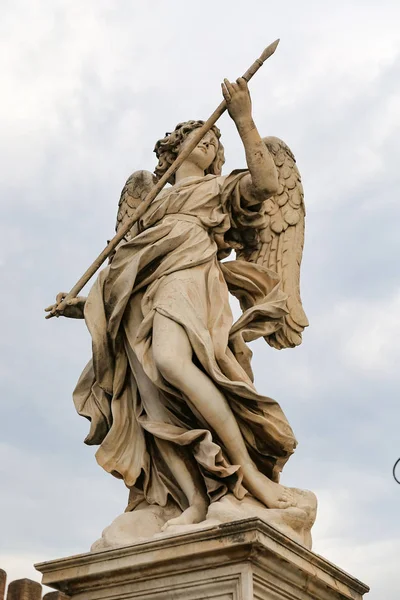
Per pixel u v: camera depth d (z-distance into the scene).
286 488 6.14
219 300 6.52
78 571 5.77
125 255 6.53
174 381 6.05
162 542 5.55
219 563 5.43
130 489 6.44
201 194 6.82
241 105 6.63
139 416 6.39
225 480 5.99
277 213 7.46
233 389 6.08
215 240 6.82
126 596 5.66
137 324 6.50
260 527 5.37
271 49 6.71
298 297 7.28
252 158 6.62
